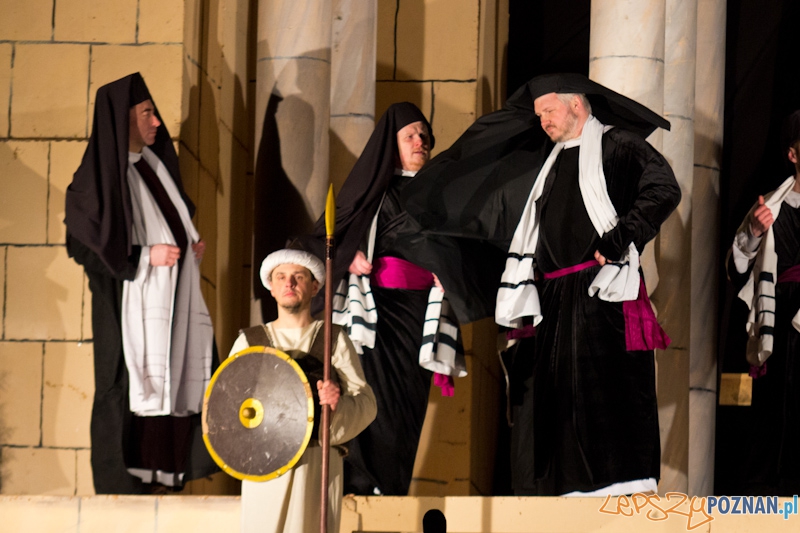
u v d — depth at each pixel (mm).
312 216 30656
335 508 20109
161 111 29391
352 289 25766
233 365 20125
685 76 31734
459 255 25969
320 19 31406
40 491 28719
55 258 29359
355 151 32000
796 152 31016
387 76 33562
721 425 34094
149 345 25375
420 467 31156
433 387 31406
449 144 33062
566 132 24469
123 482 25359
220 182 32312
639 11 30094
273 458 19688
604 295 23219
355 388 20531
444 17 33625
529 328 24750
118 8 29984
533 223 24625
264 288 30625
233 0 33438
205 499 22609
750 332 30172
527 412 24797
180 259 26422
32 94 29875
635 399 23141
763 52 35281
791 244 30531
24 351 29156
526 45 36062
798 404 30344
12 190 29625
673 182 23141
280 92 31188
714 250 33062
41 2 30156
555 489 23344
